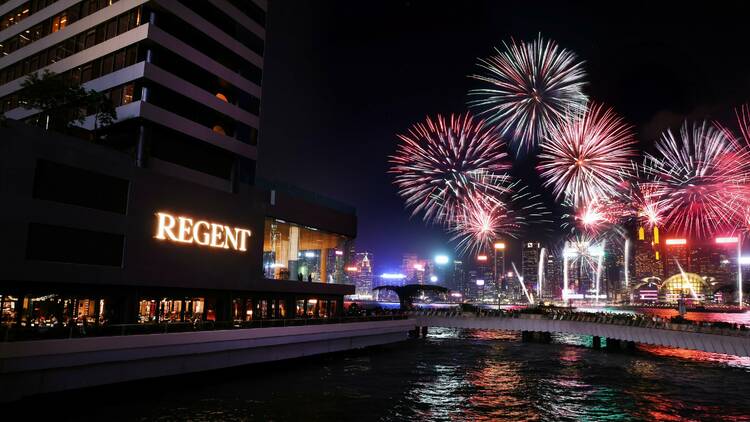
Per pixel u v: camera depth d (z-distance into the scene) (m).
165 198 46.16
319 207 66.62
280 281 59.47
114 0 50.94
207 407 34.47
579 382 48.16
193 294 49.81
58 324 36.69
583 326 74.75
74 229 39.22
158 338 39.34
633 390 44.72
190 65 51.94
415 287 95.69
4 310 35.84
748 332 52.84
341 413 34.47
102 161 41.19
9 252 35.16
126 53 48.81
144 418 31.16
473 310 94.06
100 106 45.47
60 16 54.97
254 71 59.88
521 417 35.06
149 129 47.62
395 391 41.97
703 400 41.12
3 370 30.64
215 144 52.97
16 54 57.25
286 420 32.31
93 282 39.97
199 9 54.50
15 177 35.78
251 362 48.59
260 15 61.97
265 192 58.34
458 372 52.38
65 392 33.94
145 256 43.97
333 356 61.06
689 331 59.28
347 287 71.19
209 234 50.41
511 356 66.38
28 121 52.91
